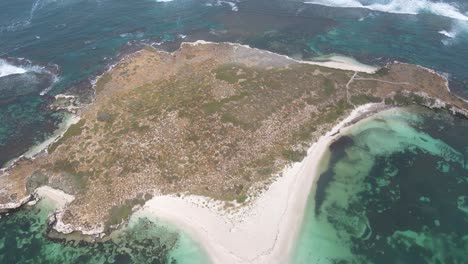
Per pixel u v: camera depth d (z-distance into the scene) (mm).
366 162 73750
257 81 86812
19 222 65688
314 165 72750
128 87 87938
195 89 85188
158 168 70625
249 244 60031
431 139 78188
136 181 68938
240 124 77312
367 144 77125
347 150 75875
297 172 71125
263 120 78812
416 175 71562
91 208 65562
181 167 70688
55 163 72625
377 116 83188
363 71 93625
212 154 72500
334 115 82188
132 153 72812
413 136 78812
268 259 58281
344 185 69750
